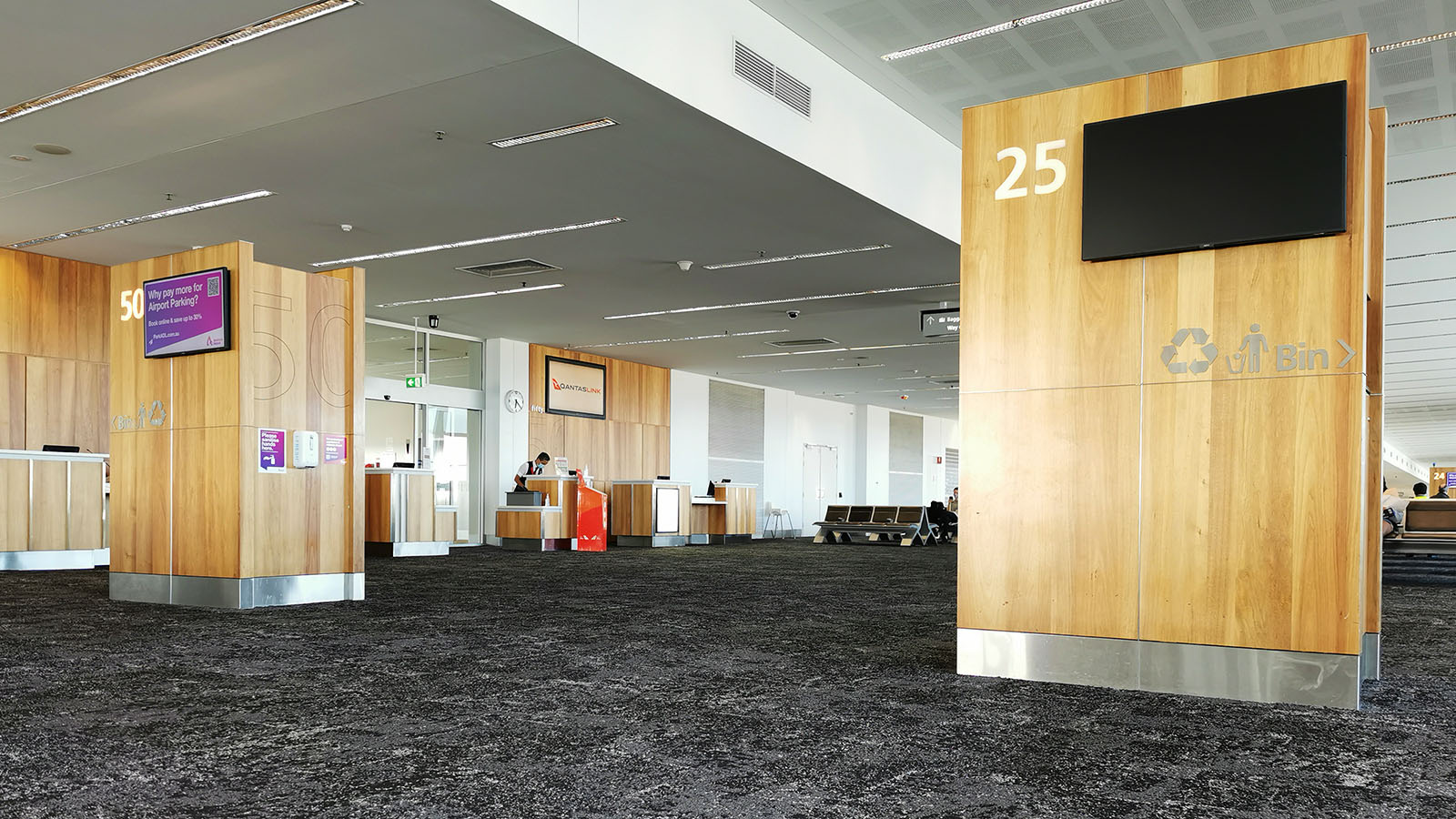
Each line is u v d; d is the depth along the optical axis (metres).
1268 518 4.37
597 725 3.71
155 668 4.95
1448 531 13.45
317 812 2.68
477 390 20.20
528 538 17.61
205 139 8.91
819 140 9.75
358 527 8.52
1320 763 3.27
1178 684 4.49
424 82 7.72
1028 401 4.93
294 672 4.85
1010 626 4.87
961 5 8.80
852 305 16.58
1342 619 4.21
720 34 8.49
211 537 7.83
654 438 24.17
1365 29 8.77
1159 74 4.71
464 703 4.10
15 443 13.03
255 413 7.83
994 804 2.79
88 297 13.88
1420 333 18.27
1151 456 4.63
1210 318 4.55
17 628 6.43
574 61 7.34
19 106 8.17
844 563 14.01
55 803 2.75
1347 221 4.27
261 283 7.94
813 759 3.25
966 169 5.16
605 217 11.38
